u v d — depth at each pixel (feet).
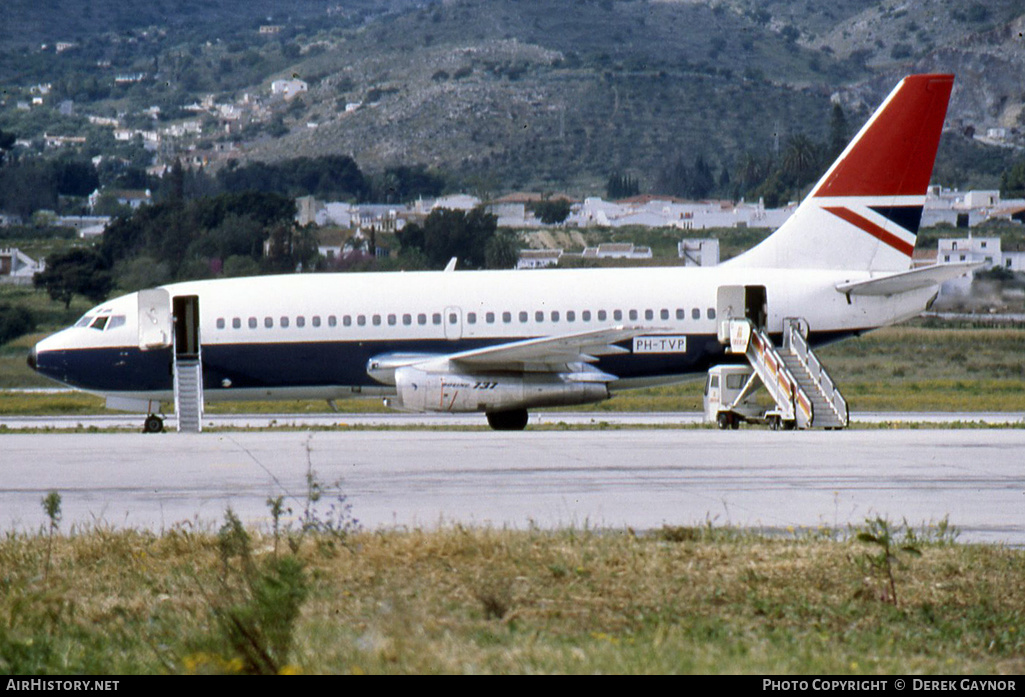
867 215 531.50
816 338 523.70
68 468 348.18
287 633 162.50
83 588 210.38
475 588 203.31
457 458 361.92
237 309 511.81
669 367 520.42
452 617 186.39
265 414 622.13
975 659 174.19
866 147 529.04
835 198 531.50
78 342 514.27
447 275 526.98
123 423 575.38
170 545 237.45
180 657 162.20
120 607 193.06
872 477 325.62
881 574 214.07
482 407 495.41
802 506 284.82
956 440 408.67
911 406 634.43
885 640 180.24
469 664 156.76
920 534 252.83
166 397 525.34
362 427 520.01
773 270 527.81
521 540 234.38
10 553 231.91
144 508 287.48
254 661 155.43
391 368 509.76
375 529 256.11
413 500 292.61
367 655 161.89
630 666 155.94
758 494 300.40
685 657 161.68
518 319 514.68
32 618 186.70
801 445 393.09
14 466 352.90
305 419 586.04
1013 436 424.05
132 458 367.86
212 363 511.40
